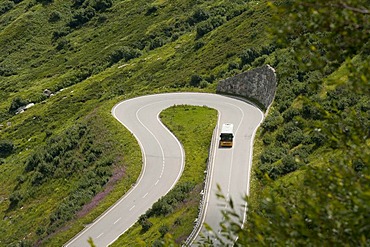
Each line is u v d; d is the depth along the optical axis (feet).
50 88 417.49
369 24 33.17
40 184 239.71
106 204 190.80
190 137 233.76
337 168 33.32
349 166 36.81
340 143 37.50
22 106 399.44
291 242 31.78
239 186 168.04
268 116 213.46
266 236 32.53
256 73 261.24
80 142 256.52
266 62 268.41
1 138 345.72
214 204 156.35
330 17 33.30
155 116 266.36
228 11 424.05
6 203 239.50
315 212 31.60
